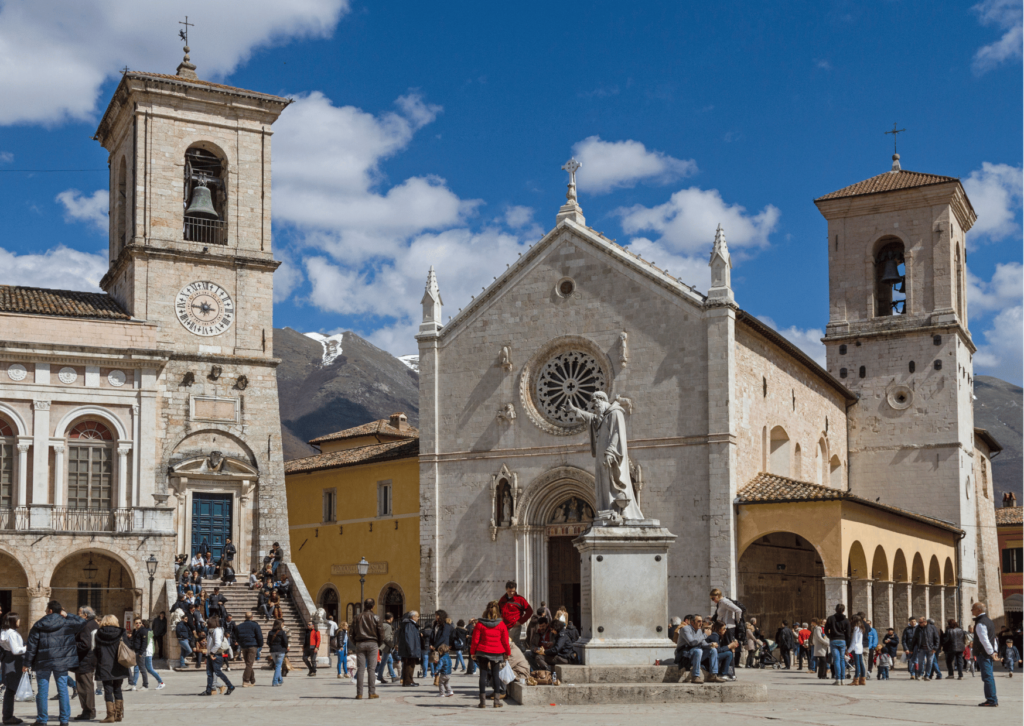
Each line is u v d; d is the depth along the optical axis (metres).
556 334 56.34
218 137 60.84
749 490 52.38
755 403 55.53
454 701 29.44
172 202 59.16
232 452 58.44
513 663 29.77
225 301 59.66
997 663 51.59
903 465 71.31
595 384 55.31
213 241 60.88
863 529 52.03
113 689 24.72
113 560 54.22
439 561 57.53
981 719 24.41
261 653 50.31
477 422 57.69
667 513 52.38
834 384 68.38
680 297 53.56
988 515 80.88
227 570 55.12
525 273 57.62
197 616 47.88
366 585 65.75
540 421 56.00
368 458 66.38
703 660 29.19
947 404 70.69
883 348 72.88
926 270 72.31
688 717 23.86
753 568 53.66
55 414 54.16
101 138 65.69
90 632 25.39
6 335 53.94
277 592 54.38
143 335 56.81
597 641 29.23
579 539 30.14
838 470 70.62
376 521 65.75
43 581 50.69
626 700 27.27
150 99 59.22
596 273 55.78
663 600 29.56
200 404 58.03
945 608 66.81
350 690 35.00
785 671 44.19
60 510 52.53
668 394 53.19
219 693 34.12
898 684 37.78
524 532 55.59
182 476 56.78
